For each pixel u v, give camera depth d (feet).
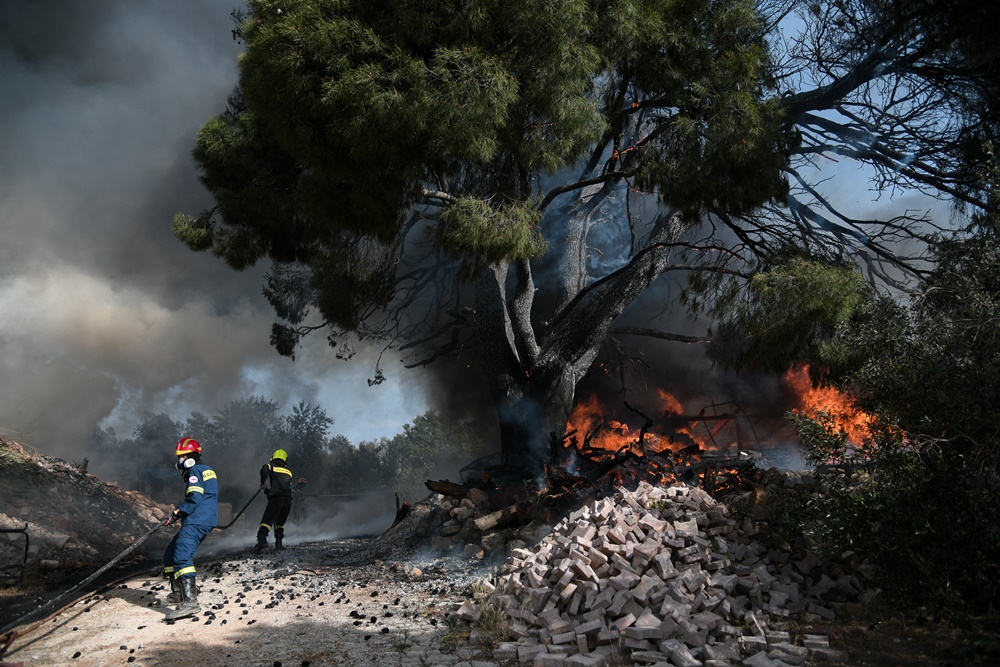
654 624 17.43
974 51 34.83
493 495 34.81
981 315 20.08
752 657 16.07
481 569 27.99
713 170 35.88
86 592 26.43
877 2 38.09
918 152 42.45
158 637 19.79
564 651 16.98
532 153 33.71
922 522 17.76
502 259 34.24
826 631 17.95
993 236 23.16
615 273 46.80
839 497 18.88
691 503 23.36
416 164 33.65
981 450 18.22
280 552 38.70
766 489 24.21
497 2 31.68
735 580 19.75
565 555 20.99
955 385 19.02
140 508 50.52
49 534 36.42
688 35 36.11
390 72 31.37
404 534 37.22
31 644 19.20
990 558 17.78
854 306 33.96
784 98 40.98
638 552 19.95
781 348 35.86
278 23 31.24
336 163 33.58
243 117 46.11
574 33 32.76
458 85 30.32
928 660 16.14
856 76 39.22
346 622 21.13
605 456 35.04
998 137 36.52
